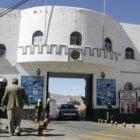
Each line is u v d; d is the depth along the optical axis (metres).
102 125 14.32
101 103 19.05
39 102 14.14
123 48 21.12
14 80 6.83
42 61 16.64
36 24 17.77
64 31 17.42
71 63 17.20
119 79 20.12
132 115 19.39
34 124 12.39
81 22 17.84
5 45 18.44
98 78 19.38
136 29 22.02
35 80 17.95
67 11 17.77
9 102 6.53
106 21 19.16
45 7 17.80
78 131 9.02
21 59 17.38
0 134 6.76
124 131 10.31
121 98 19.25
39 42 17.61
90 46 17.72
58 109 19.50
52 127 10.99
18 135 6.57
